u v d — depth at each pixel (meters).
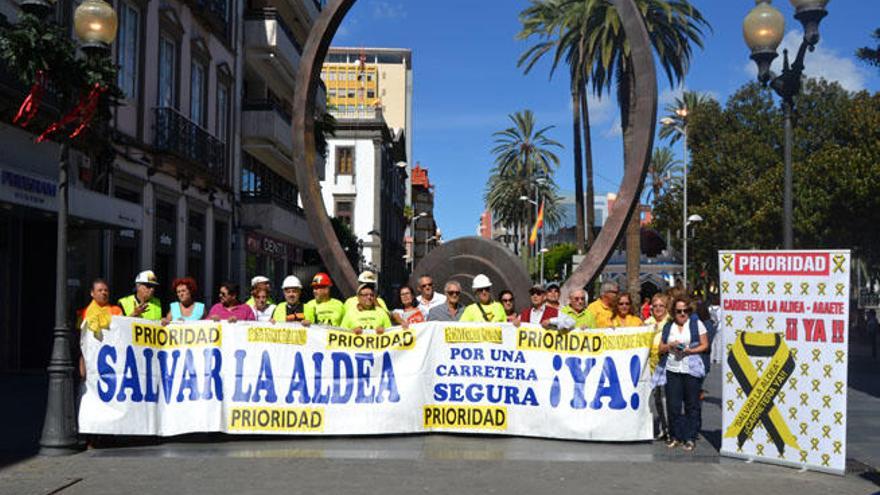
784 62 10.83
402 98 122.81
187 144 21.16
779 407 7.78
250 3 29.95
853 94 41.47
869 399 13.57
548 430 8.85
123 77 17.98
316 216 12.64
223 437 8.86
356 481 6.81
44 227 15.77
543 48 37.84
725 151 43.22
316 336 8.86
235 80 26.72
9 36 8.16
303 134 12.78
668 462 7.78
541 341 8.95
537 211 66.44
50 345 15.69
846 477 7.32
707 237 42.50
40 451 7.85
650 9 30.83
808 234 34.28
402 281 79.19
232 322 8.75
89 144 10.62
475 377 9.03
